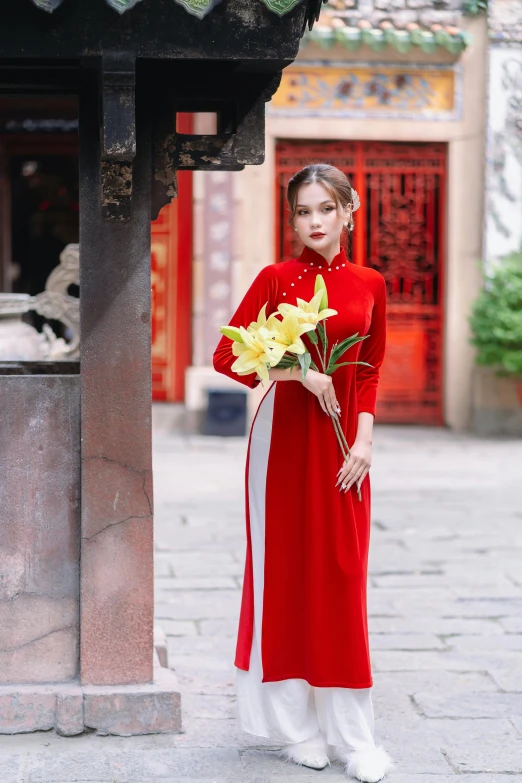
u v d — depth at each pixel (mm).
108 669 3525
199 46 3027
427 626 4910
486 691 4062
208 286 10625
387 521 7141
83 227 3420
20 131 9953
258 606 3342
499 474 8914
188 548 6297
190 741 3494
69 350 4922
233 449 9969
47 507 3498
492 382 10922
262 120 3434
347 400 3328
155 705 3514
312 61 10555
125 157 3078
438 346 11227
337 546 3246
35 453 3480
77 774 3205
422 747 3508
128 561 3506
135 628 3529
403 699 3965
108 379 3463
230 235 10562
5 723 3461
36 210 11234
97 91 3365
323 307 3197
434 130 10766
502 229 10891
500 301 10438
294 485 3301
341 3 10500
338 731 3287
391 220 11055
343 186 3289
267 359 3105
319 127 10656
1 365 3957
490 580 5719
